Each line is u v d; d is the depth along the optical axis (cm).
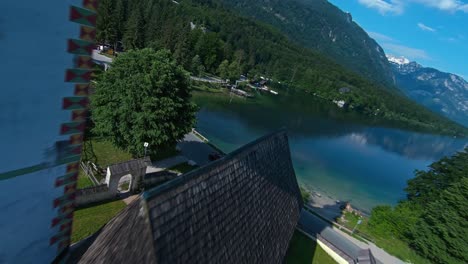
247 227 1155
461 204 3284
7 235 662
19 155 605
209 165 999
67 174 730
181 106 3184
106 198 2428
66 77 618
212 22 19412
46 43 558
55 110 629
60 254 841
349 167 6819
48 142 648
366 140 10125
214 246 906
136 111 3008
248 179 1287
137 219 727
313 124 9881
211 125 6588
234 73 11569
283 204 1667
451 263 3130
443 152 12012
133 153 3256
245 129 6962
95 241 884
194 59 10669
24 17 510
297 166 6025
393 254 3312
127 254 706
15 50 519
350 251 3159
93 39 634
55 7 546
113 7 9125
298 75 19062
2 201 617
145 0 13162
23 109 572
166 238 723
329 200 4794
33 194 671
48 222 745
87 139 3459
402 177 7294
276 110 10238
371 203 5362
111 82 3106
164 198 760
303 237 2739
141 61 3094
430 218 3441
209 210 930
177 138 3334
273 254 1322
